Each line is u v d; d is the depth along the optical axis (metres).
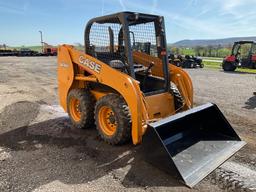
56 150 4.05
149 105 4.14
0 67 17.80
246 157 3.75
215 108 4.18
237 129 4.99
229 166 3.49
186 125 4.07
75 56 4.70
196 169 3.31
